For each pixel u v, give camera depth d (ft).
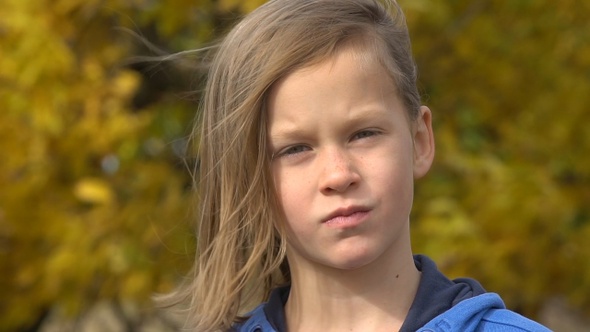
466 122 26.89
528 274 25.72
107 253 24.81
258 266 13.44
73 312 25.86
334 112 11.55
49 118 24.30
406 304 12.23
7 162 24.93
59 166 25.61
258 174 12.09
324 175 11.55
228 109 12.51
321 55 11.67
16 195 25.05
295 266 12.68
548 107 27.25
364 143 11.64
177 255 24.76
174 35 27.14
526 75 27.45
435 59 26.89
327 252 11.71
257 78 11.93
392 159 11.67
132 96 26.48
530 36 27.40
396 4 13.43
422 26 25.72
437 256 23.94
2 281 26.27
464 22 26.66
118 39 26.78
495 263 24.25
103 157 26.05
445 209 24.54
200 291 13.26
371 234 11.57
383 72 11.85
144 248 25.14
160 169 25.91
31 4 25.17
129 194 26.05
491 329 11.66
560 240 26.32
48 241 25.21
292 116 11.71
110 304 29.01
